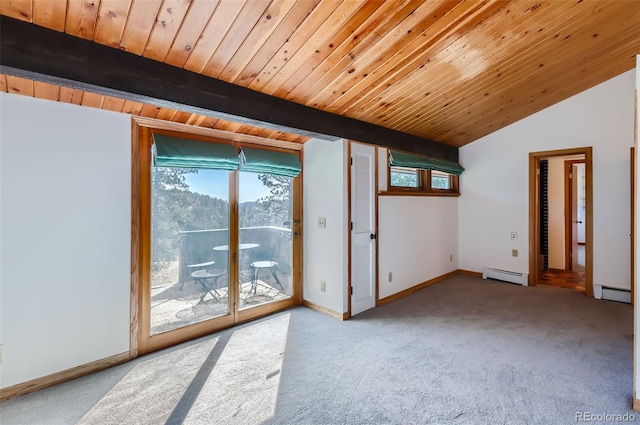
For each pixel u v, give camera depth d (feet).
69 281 6.92
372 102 9.52
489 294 13.00
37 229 6.54
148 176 8.10
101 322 7.35
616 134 12.02
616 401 5.94
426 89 9.41
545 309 11.09
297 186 11.68
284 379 6.84
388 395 6.23
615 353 7.77
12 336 6.29
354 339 8.80
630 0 7.29
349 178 10.57
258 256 10.57
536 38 8.02
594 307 11.26
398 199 12.82
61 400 6.17
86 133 7.10
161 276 8.40
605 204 12.28
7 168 6.21
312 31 6.07
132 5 4.88
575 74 10.88
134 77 5.80
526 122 14.20
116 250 7.55
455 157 16.12
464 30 7.03
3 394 6.21
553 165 17.51
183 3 4.98
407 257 13.25
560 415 5.59
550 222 17.74
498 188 15.17
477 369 7.14
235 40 5.92
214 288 9.49
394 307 11.50
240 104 7.38
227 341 8.77
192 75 6.55
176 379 6.88
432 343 8.49
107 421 5.57
